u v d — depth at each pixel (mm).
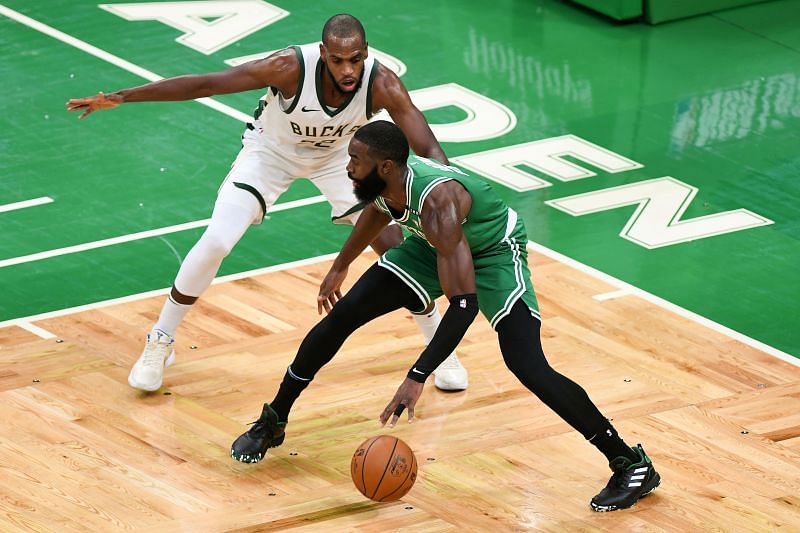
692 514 12688
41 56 23953
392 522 12398
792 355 16062
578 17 26469
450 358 14883
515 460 13578
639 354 15859
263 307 16750
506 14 26516
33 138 21125
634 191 20297
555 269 17922
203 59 24125
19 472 13055
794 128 22500
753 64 24812
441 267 11758
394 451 12062
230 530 12203
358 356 15578
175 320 14562
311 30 25516
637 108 23000
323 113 13711
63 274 17484
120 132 21469
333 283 13102
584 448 13836
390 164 11812
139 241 18438
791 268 18281
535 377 12203
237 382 14992
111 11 26016
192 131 21625
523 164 20984
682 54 25094
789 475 13422
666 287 17594
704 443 13953
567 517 12594
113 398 14516
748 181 20703
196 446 13680
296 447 13766
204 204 19500
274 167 14328
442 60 24422
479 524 12430
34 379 14836
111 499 12680
